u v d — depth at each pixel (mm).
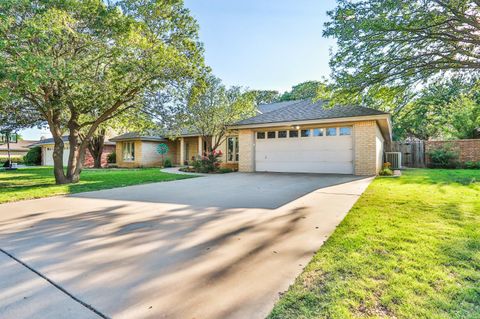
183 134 18203
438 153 14773
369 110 10867
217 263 2787
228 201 5980
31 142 43375
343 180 9273
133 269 2682
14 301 2143
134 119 11891
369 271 2453
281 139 12953
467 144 14453
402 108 10125
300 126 12281
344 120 10867
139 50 8891
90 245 3361
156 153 21594
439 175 9945
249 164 13727
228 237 3582
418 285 2184
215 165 14367
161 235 3705
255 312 1939
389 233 3426
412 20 5676
